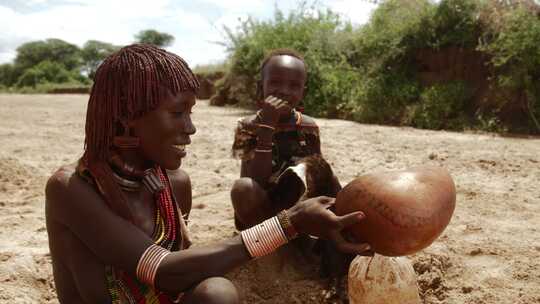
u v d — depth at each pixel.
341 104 15.46
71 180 2.13
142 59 2.08
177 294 2.23
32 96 34.12
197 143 9.62
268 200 3.48
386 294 2.73
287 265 3.67
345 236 2.41
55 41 86.12
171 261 2.06
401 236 2.29
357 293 2.80
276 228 2.19
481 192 5.70
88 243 2.10
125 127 2.12
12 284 3.51
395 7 15.59
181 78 2.13
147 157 2.22
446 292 3.33
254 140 3.67
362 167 7.13
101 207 2.09
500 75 12.28
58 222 2.19
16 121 14.05
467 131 11.93
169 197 2.39
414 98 14.02
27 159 7.93
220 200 5.57
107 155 2.15
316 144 3.79
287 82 3.55
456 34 13.66
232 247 2.14
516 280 3.43
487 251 3.86
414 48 14.47
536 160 7.61
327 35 17.23
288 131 3.69
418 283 3.36
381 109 14.27
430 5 14.53
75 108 19.94
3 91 53.38
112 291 2.18
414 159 7.75
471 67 13.43
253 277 3.51
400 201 2.28
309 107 16.39
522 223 4.57
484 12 13.23
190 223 4.68
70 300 2.28
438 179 2.40
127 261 2.07
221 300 2.02
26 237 4.43
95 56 87.06
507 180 6.34
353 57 16.94
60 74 69.75
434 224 2.31
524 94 12.06
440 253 3.68
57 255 2.24
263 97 3.67
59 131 11.68
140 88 2.06
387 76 14.65
